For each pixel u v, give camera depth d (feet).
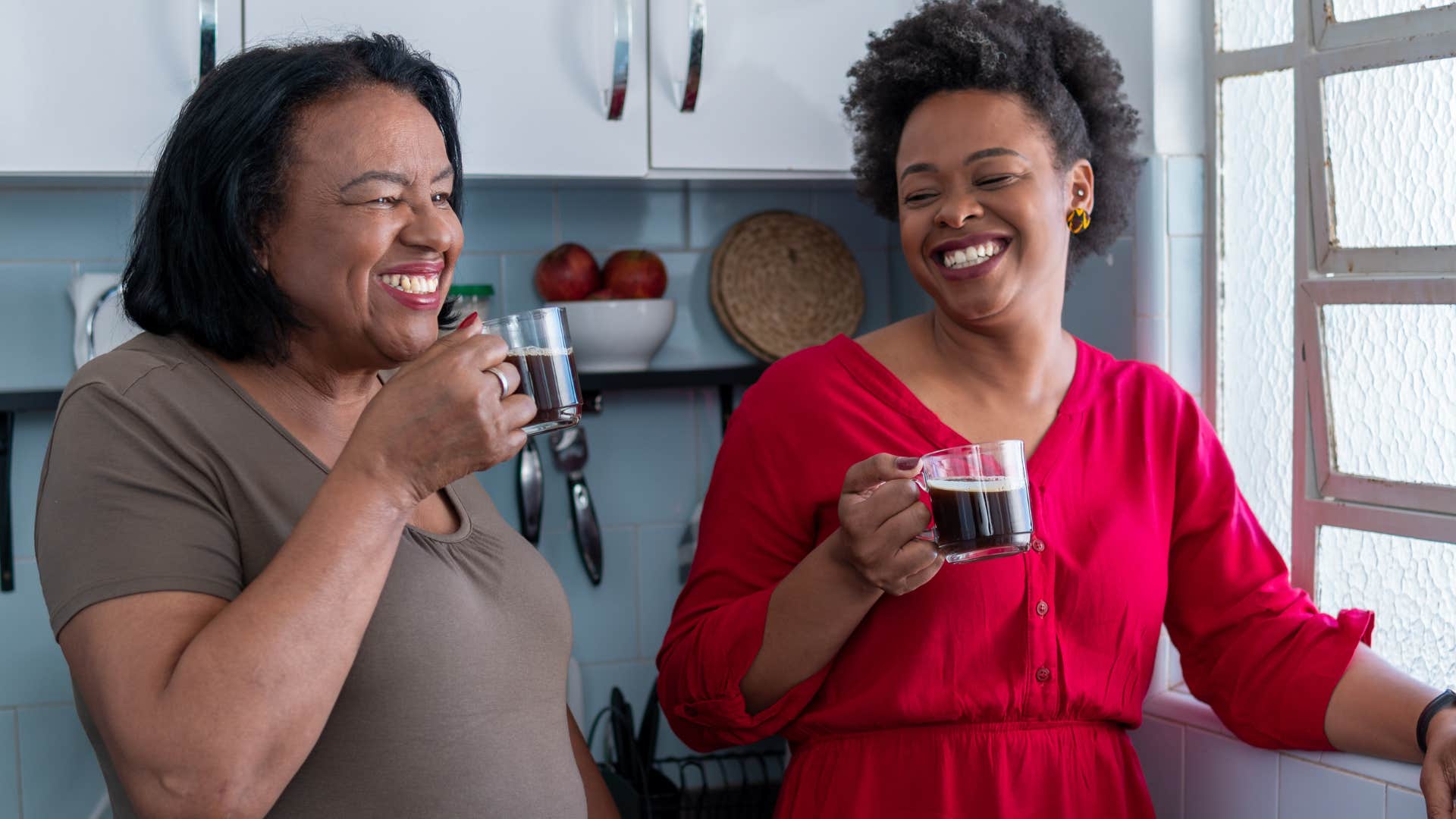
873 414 4.03
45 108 4.43
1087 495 4.00
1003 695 3.80
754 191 6.56
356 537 2.48
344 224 2.78
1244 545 4.31
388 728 2.81
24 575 5.53
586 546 6.24
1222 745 4.42
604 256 6.35
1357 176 4.57
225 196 2.74
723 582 4.09
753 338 6.33
